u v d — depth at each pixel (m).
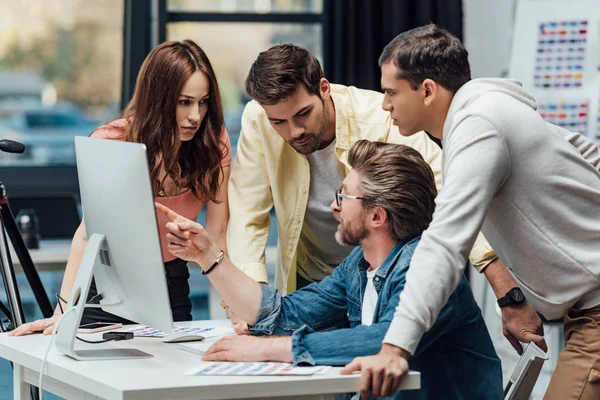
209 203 2.93
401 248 2.18
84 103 5.62
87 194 2.27
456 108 2.07
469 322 2.16
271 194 2.88
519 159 2.03
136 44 5.54
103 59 5.58
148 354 2.17
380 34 5.27
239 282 2.35
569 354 2.16
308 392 1.84
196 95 2.65
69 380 2.00
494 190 1.98
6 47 5.46
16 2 5.41
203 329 2.50
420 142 2.76
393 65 2.14
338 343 1.98
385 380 1.82
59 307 2.60
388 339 1.86
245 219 2.82
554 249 2.08
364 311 2.28
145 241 2.06
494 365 2.20
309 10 5.61
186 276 2.92
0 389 4.77
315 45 5.64
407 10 5.25
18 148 2.89
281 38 5.63
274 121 2.54
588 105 4.53
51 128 5.61
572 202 2.08
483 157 1.96
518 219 2.08
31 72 5.53
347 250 2.92
